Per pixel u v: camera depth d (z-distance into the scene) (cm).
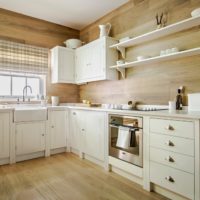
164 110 219
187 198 166
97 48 322
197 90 214
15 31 337
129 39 274
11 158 276
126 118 223
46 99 363
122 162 228
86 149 292
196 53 210
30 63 351
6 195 185
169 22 244
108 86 341
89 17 361
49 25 379
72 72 381
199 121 152
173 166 172
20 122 286
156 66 260
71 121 333
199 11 193
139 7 287
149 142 195
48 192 192
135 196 185
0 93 336
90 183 212
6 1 301
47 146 313
